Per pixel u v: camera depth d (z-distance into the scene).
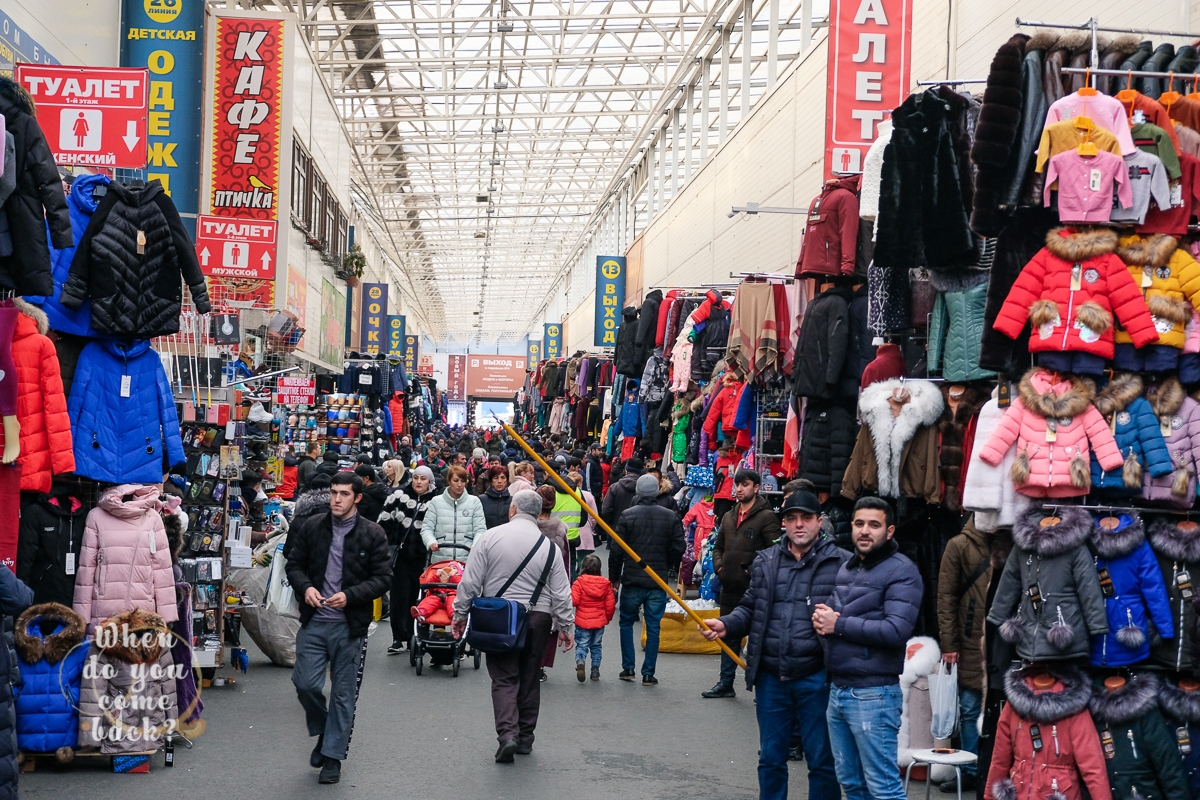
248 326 16.06
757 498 9.87
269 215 19.38
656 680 11.04
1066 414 5.93
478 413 79.25
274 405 15.27
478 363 74.69
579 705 9.80
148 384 7.88
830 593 6.11
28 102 5.77
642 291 33.78
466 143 43.75
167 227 7.82
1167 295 5.92
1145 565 5.71
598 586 11.01
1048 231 6.21
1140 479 5.84
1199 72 6.38
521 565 7.93
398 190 54.25
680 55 31.66
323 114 28.23
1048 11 10.14
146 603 7.48
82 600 7.39
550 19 30.58
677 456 16.28
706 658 12.69
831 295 9.96
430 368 70.38
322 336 28.89
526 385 54.88
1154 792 5.67
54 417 7.05
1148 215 6.05
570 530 13.96
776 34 21.14
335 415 23.36
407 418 35.19
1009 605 5.93
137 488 7.61
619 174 41.19
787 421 11.42
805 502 6.18
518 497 8.19
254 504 12.12
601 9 32.06
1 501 6.71
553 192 51.00
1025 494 6.04
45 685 7.17
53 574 7.37
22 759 7.19
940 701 7.48
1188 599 5.71
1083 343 5.89
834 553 6.18
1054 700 5.70
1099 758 5.66
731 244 22.48
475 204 55.41
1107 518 5.83
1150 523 5.88
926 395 8.05
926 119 7.79
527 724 7.91
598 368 29.11
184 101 18.02
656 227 32.00
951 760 5.95
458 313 103.44
